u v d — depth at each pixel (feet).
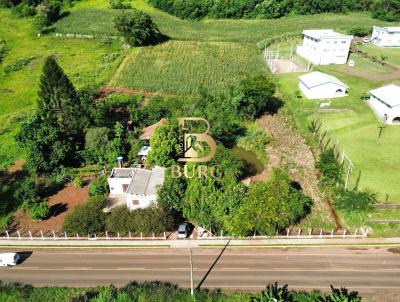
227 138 261.65
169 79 359.05
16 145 261.44
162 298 143.23
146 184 192.85
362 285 151.23
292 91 334.24
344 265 161.38
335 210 195.31
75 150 242.37
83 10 564.30
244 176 223.92
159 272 160.66
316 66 395.55
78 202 206.18
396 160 230.27
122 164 234.17
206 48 445.37
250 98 278.46
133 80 359.87
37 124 236.63
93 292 149.69
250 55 423.64
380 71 377.09
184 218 187.83
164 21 554.87
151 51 437.17
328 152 214.07
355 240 174.70
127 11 550.36
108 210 194.70
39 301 146.41
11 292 149.89
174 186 180.04
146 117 283.59
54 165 230.48
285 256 166.91
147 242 177.47
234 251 170.50
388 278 154.30
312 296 141.69
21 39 466.29
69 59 415.44
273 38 475.31
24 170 236.22
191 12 577.43
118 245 176.55
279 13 596.70
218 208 172.65
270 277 156.04
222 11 585.22
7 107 318.24
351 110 293.84
